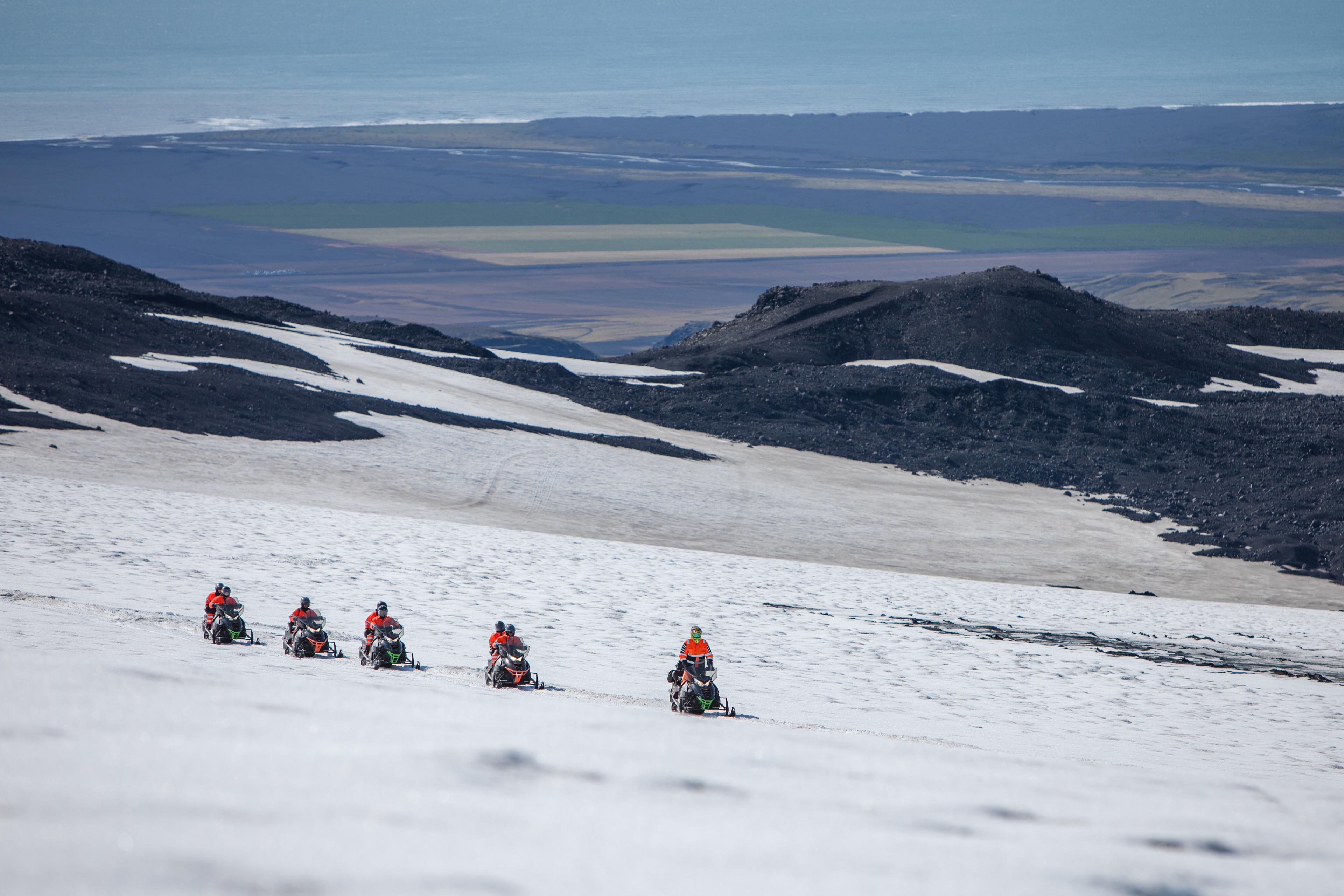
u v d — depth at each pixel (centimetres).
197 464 11356
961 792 1223
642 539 11250
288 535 7175
